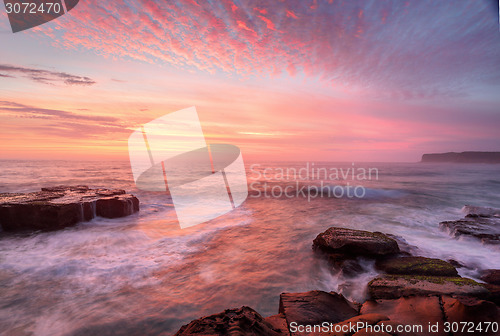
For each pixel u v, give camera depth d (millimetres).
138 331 3852
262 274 5941
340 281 5480
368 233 7012
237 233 9242
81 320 4098
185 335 2199
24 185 21797
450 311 2936
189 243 8125
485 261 6203
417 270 5305
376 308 3322
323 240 6918
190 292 5066
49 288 5160
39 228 9414
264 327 2463
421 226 10102
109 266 6277
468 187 22672
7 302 4637
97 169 43125
